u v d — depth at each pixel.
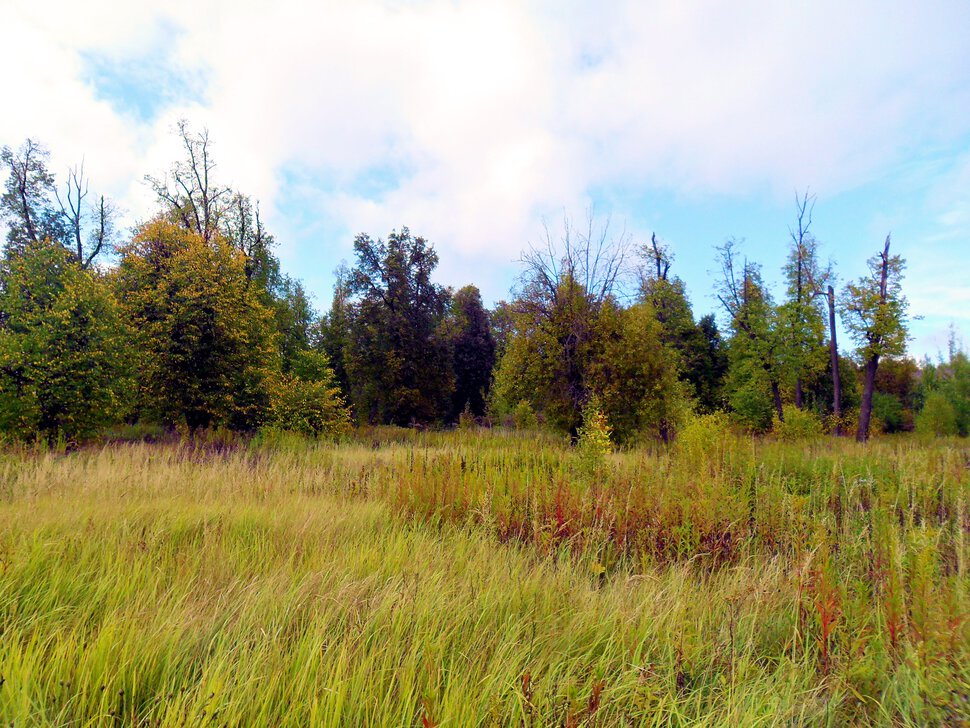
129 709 2.43
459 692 2.47
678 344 33.09
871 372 26.28
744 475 7.38
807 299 29.16
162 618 3.09
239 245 28.81
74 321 14.19
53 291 14.36
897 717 2.65
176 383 17.89
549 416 17.66
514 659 2.79
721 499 5.86
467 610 3.39
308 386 22.00
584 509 5.58
